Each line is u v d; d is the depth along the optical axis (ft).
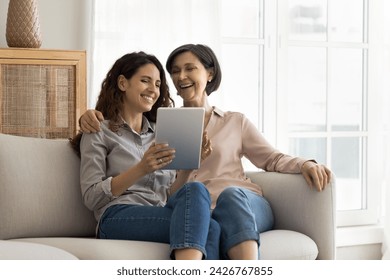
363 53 15.24
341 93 15.11
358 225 15.11
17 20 11.69
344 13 15.06
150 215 8.62
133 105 9.59
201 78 10.44
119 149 9.32
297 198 9.87
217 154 10.39
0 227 8.81
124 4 12.68
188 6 13.01
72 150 9.54
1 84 11.43
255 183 10.50
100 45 12.62
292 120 14.76
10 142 9.12
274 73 14.48
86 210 9.33
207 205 8.13
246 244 8.18
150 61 9.71
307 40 14.75
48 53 11.62
